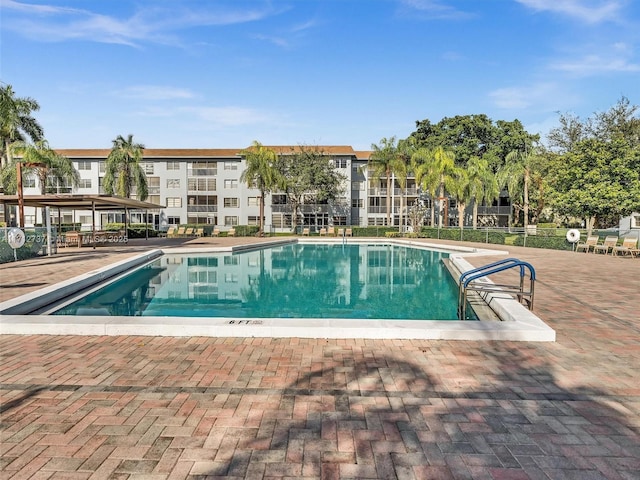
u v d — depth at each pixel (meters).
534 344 4.91
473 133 44.72
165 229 47.16
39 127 32.09
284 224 47.97
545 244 21.98
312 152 42.66
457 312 8.25
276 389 3.59
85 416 3.08
